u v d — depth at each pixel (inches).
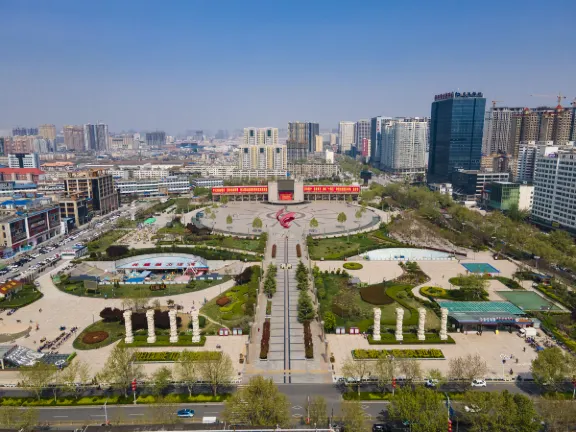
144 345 6304.1
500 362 5861.2
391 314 7283.5
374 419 4697.3
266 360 5959.6
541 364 5108.3
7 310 7652.6
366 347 6274.6
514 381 5438.0
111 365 5128.0
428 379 5315.0
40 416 4817.9
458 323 6801.2
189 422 4640.8
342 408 4468.5
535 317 7007.9
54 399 5098.4
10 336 6535.4
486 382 5408.5
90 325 7047.2
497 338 6569.9
